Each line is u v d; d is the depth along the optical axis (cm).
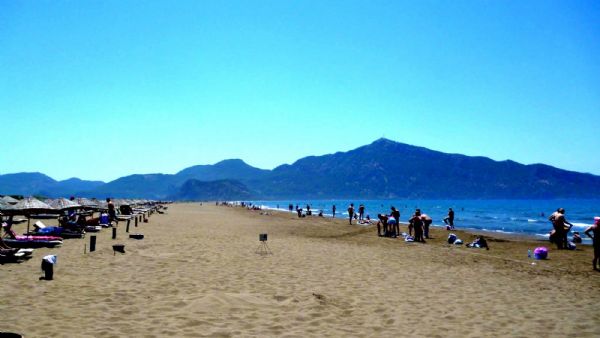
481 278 1241
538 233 3478
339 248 1916
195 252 1605
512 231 3769
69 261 1269
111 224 2708
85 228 2209
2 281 962
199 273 1170
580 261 1644
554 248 2112
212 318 741
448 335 699
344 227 3462
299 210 5444
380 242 2269
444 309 870
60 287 936
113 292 912
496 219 6475
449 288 1084
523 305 922
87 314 742
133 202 6444
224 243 1972
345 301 907
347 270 1309
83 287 948
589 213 9469
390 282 1139
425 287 1088
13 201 1642
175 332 660
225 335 654
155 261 1345
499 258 1697
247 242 2062
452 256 1722
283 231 2978
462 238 2567
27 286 927
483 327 750
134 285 989
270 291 974
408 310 851
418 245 2139
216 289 974
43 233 1797
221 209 8794
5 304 782
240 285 1030
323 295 943
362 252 1783
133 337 631
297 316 773
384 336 682
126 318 727
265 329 692
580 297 1011
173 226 3073
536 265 1522
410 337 682
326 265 1395
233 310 795
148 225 3022
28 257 1268
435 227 3844
